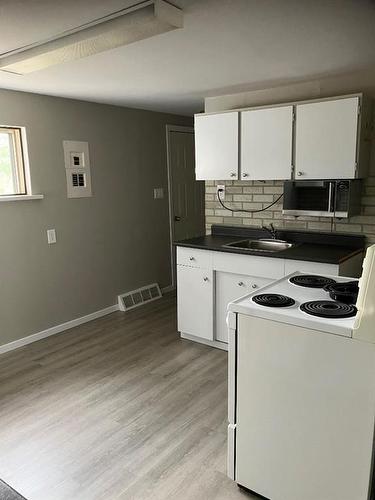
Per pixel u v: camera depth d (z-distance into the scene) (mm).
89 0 1592
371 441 1552
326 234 3342
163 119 4879
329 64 2652
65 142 3799
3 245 3406
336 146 2908
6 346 3502
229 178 3480
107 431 2406
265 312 1714
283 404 1734
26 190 3572
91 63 2537
